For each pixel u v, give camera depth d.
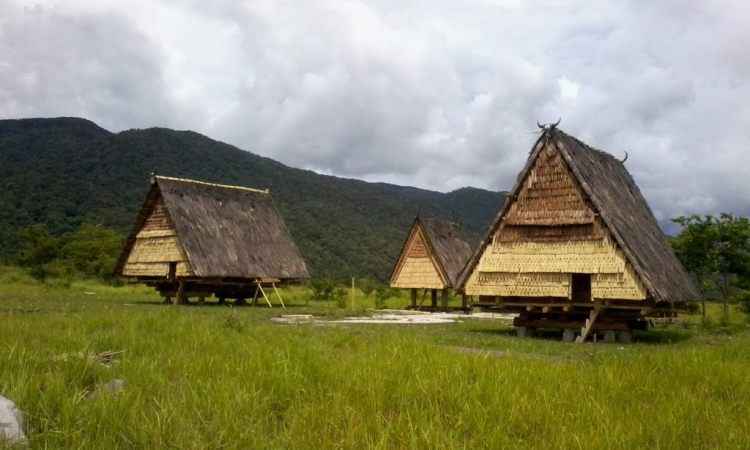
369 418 6.45
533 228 21.73
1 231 77.06
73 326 12.58
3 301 25.47
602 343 19.80
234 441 5.84
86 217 85.94
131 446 5.71
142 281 37.22
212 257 34.56
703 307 33.94
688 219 33.84
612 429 6.38
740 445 6.28
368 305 43.94
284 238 40.09
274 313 27.61
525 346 16.98
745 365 11.12
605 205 21.02
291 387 7.55
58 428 5.92
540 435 6.38
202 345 10.46
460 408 7.07
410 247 42.53
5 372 7.25
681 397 8.05
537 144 21.95
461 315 36.06
